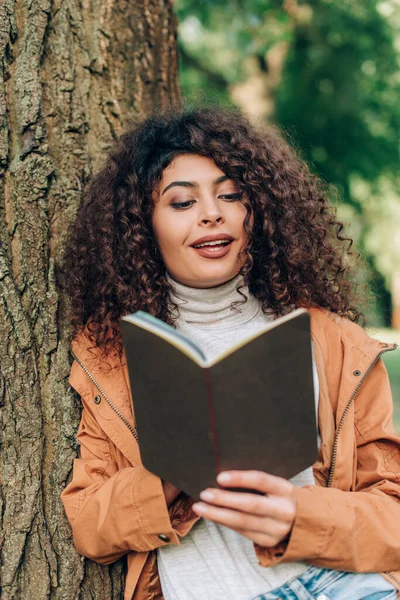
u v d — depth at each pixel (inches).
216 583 54.4
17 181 65.5
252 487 46.9
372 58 315.6
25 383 61.8
